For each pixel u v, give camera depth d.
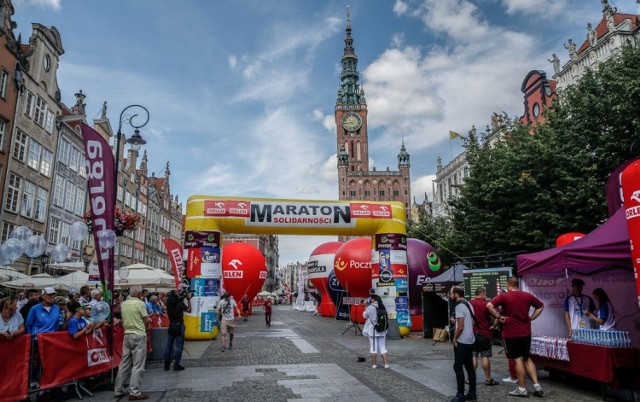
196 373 10.22
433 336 17.52
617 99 15.47
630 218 6.18
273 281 128.88
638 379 7.20
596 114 16.48
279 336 18.92
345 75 118.38
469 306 7.64
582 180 16.31
